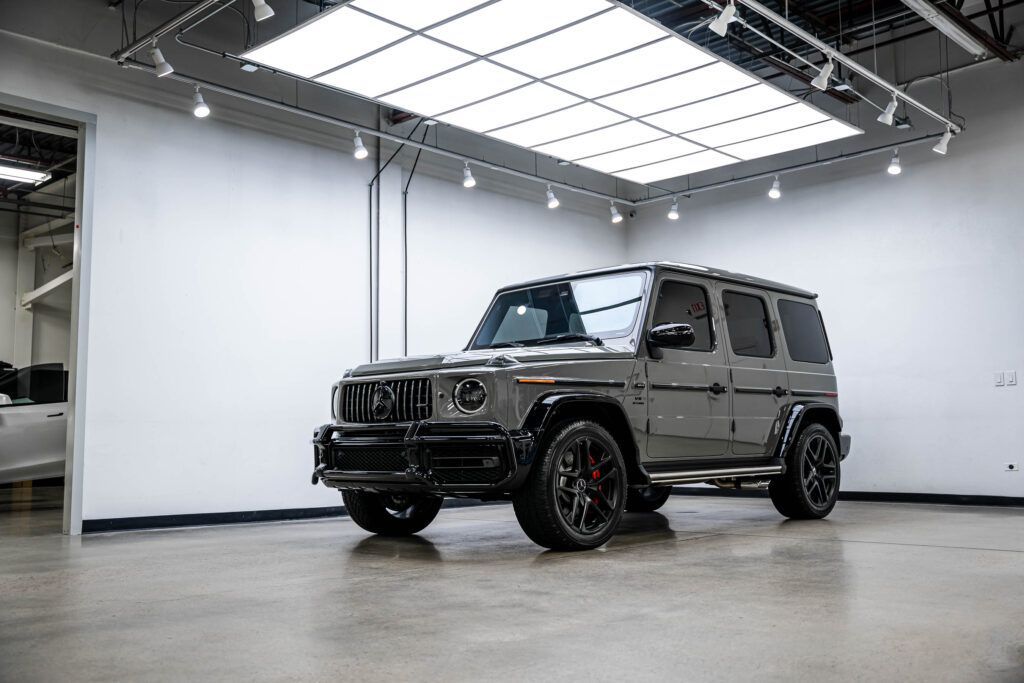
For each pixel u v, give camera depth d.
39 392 8.92
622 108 7.36
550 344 5.46
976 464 8.34
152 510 6.75
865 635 2.55
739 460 5.78
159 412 6.86
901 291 9.01
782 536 5.29
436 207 9.20
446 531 5.89
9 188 13.05
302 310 7.89
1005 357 8.23
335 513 7.98
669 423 5.21
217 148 7.42
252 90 7.68
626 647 2.43
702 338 5.61
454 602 3.15
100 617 2.96
